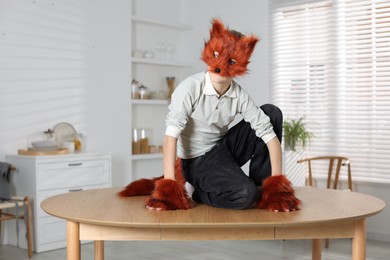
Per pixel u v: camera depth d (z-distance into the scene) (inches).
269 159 93.0
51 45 183.0
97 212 80.0
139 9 219.3
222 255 155.6
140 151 215.5
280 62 205.2
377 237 180.2
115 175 201.3
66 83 187.3
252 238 76.5
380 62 183.0
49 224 166.6
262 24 209.6
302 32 200.8
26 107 177.3
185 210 81.9
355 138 187.6
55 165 168.2
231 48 79.8
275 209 80.3
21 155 168.2
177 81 237.1
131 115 207.8
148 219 74.4
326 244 163.5
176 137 85.6
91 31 193.6
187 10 235.0
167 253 158.4
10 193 167.8
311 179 178.2
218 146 91.6
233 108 88.7
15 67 174.2
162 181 83.1
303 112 200.2
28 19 177.0
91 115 194.2
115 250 162.4
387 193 179.6
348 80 188.9
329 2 192.4
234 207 81.9
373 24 183.3
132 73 217.6
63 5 185.8
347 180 187.8
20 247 169.5
